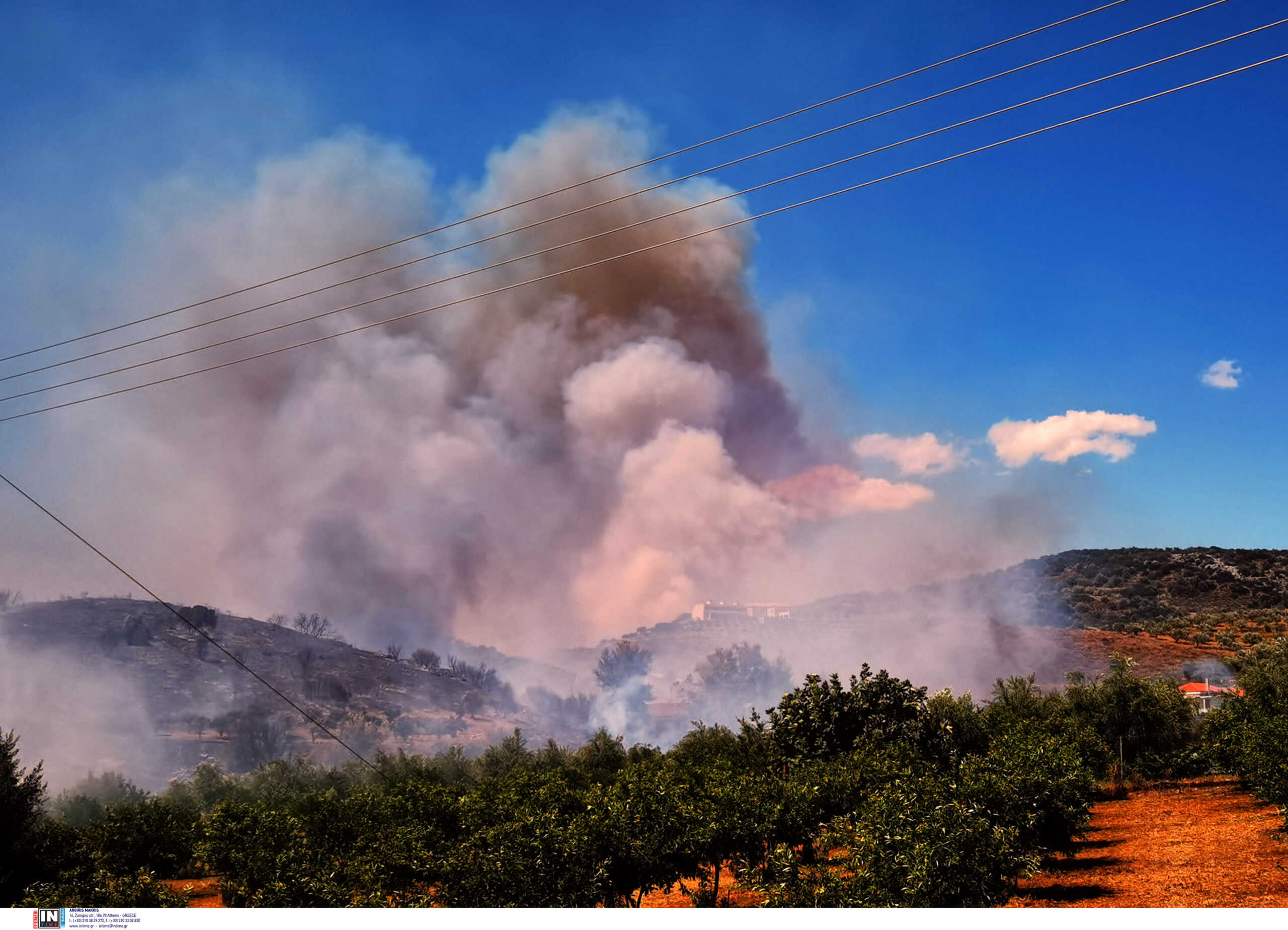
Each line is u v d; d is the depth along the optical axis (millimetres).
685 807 17875
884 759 24406
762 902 13922
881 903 13094
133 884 18734
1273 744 22422
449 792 29281
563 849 15680
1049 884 18453
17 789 26125
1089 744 34031
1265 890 15578
